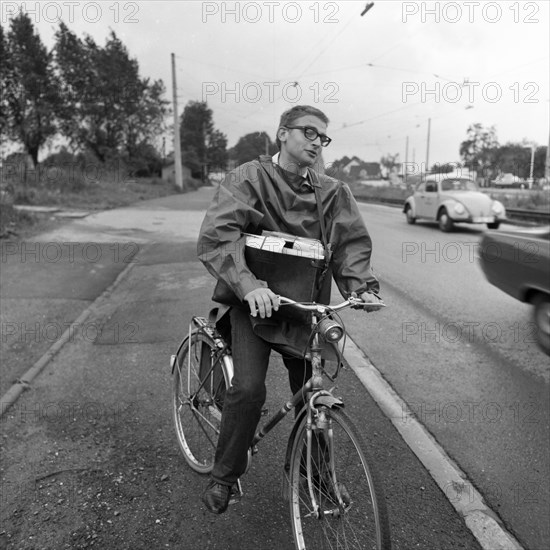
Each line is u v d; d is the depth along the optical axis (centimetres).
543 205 1906
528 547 224
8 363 427
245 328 224
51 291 660
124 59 4044
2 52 3259
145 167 4688
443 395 366
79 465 287
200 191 4716
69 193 2170
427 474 275
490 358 436
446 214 1353
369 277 223
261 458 292
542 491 261
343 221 226
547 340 457
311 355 211
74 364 428
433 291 673
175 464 287
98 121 3956
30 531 236
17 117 3369
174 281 718
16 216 1245
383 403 352
